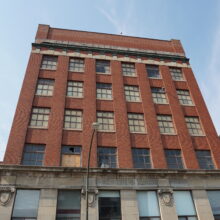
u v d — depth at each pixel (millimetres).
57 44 26062
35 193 15766
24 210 15078
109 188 16516
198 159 20453
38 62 23984
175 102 23906
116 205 16281
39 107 20750
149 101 23359
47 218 14773
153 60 27547
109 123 21109
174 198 17234
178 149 20641
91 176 16703
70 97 21953
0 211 14453
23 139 18250
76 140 19234
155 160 19297
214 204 17516
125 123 21062
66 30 28531
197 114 23609
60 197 15969
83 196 15906
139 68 26281
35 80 22359
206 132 22156
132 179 17141
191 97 25125
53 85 22766
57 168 16453
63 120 20188
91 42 28078
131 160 18859
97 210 15555
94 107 21578
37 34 26766
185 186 17578
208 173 18281
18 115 19500
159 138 20703
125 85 24500
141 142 20297
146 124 21531
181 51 29891
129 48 28219
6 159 16969
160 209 16453
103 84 24062
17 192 15609
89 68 24844
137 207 16172
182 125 22141
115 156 19109
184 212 16875
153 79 25781
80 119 20875
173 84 25641
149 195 17125
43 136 18891
